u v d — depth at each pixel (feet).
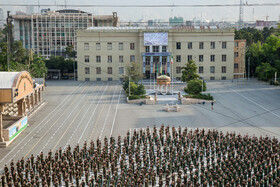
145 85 359.87
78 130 194.59
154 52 387.34
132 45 394.93
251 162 139.33
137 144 160.56
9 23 378.53
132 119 218.18
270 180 124.36
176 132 174.19
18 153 158.71
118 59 396.57
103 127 200.13
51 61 426.10
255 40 545.85
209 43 395.14
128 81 311.06
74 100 283.79
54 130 195.21
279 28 469.57
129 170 128.77
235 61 407.64
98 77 400.06
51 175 133.90
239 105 256.11
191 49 394.93
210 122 208.54
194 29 395.75
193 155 145.38
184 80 332.60
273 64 409.90
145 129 194.70
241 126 198.80
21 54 381.81
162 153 158.10
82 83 381.19
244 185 119.03
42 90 331.77
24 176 135.74
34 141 175.63
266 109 241.35
